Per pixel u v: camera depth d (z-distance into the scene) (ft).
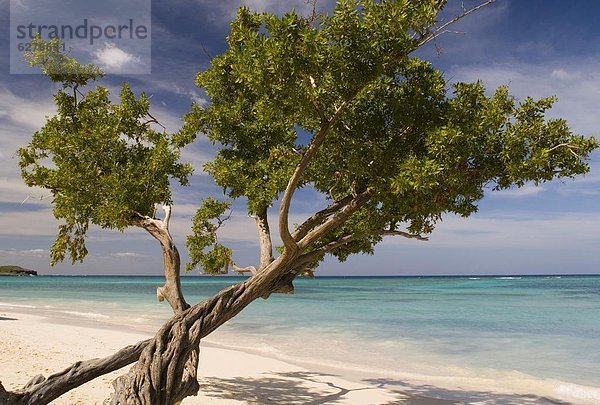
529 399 41.52
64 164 38.91
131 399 25.66
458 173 28.40
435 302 147.23
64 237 41.45
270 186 35.27
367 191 30.94
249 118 39.81
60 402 33.35
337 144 31.30
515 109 30.94
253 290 30.60
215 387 42.73
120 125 42.19
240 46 38.81
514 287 277.64
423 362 57.21
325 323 93.20
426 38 25.79
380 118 31.32
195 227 40.34
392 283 398.21
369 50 24.80
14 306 131.44
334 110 27.32
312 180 35.04
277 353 62.23
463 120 30.14
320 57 23.75
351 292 220.64
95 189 38.34
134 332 77.05
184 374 29.45
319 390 43.19
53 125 42.98
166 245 36.73
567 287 272.92
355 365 55.21
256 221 38.34
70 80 43.98
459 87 31.55
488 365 55.52
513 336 76.69
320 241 37.42
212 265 39.24
